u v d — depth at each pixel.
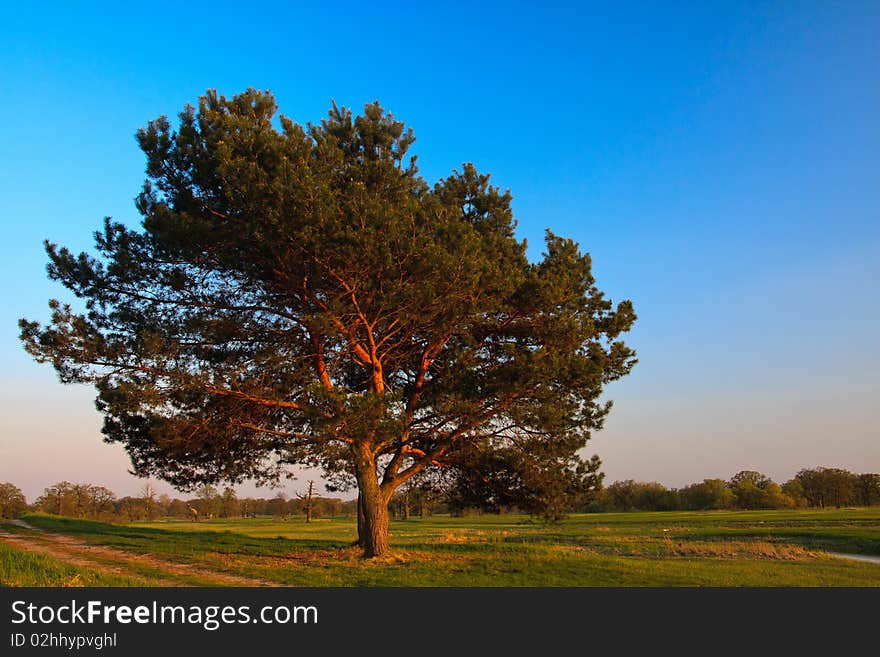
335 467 23.05
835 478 132.50
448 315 18.91
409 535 50.97
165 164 18.72
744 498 117.88
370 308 19.09
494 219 25.14
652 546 33.94
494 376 20.12
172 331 18.81
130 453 21.78
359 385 24.12
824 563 24.78
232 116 18.02
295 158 18.09
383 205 17.53
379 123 23.08
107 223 19.22
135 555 21.72
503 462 22.78
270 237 16.83
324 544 26.80
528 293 20.56
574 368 20.77
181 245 17.58
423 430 23.36
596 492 23.25
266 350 19.62
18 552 17.36
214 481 22.78
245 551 23.22
